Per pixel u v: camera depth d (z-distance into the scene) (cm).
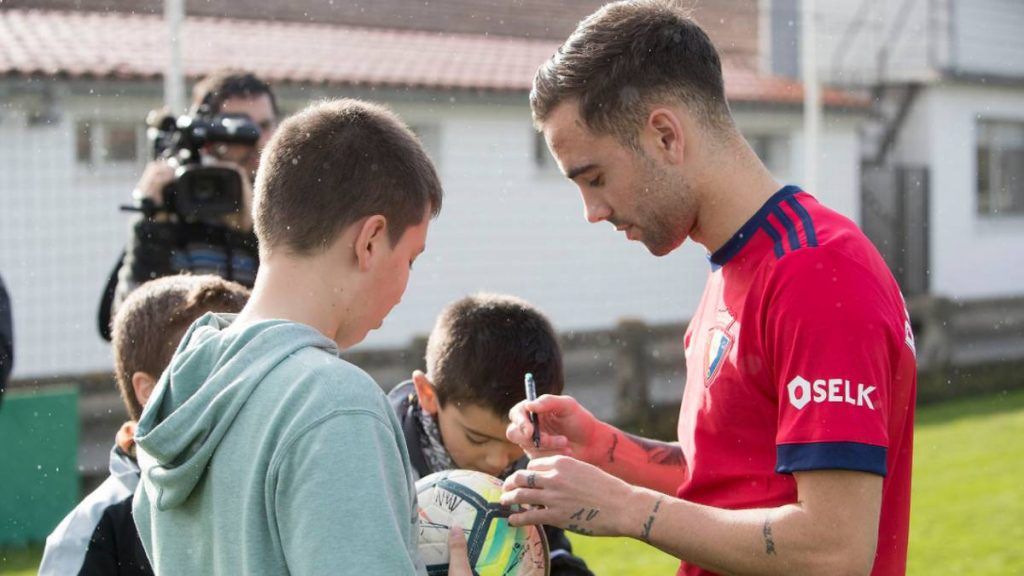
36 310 897
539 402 228
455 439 255
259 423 162
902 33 1495
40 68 898
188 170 367
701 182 203
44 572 235
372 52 1085
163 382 176
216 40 1022
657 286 1185
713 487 207
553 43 1213
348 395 161
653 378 1134
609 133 203
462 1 1202
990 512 627
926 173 1509
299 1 1097
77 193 922
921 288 1500
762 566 184
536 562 213
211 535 165
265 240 179
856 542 179
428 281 1066
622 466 238
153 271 368
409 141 186
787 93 1327
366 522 153
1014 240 1612
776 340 188
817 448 179
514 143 1113
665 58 201
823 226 192
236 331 172
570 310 1138
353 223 175
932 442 859
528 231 1120
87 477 741
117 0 1019
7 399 615
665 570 531
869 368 181
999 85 1571
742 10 1381
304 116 184
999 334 1369
